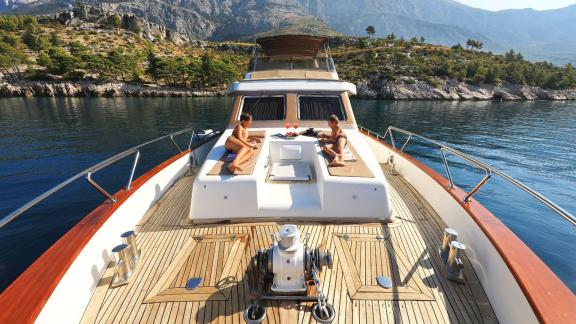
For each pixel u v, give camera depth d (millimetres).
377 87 75938
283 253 2580
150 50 97125
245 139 4402
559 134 27203
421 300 2762
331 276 2990
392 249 3391
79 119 30766
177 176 5508
